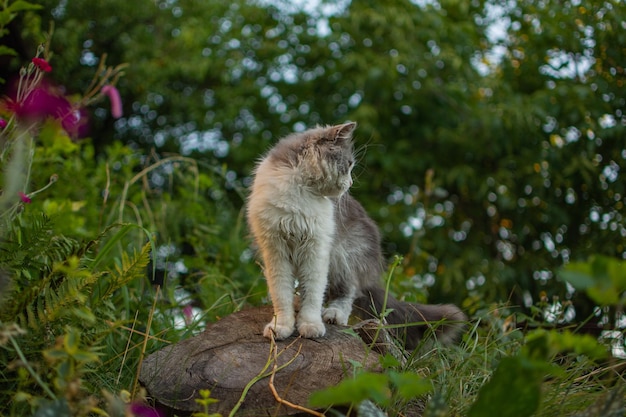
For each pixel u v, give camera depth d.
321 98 8.06
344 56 7.66
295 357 2.88
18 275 2.71
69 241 2.98
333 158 3.32
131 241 4.67
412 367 3.10
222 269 5.02
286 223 3.25
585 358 3.17
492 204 6.98
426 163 7.38
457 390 2.96
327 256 3.36
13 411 2.35
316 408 2.59
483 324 4.39
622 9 5.97
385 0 7.48
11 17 3.74
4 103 3.39
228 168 8.13
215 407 2.58
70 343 2.13
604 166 6.18
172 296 4.11
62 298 2.60
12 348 2.45
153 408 2.64
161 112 8.81
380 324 3.10
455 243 6.94
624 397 2.46
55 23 7.41
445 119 7.48
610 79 6.24
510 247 6.71
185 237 5.45
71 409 2.08
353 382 1.96
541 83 7.02
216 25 8.38
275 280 3.29
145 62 7.88
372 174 7.53
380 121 7.54
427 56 7.46
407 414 2.77
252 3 8.53
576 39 6.23
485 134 6.84
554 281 5.73
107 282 3.36
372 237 3.95
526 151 6.65
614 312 4.14
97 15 7.81
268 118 8.37
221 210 5.91
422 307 3.90
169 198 5.37
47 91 3.55
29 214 3.67
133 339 3.50
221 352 2.93
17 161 2.98
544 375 2.70
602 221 5.99
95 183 5.09
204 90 8.84
